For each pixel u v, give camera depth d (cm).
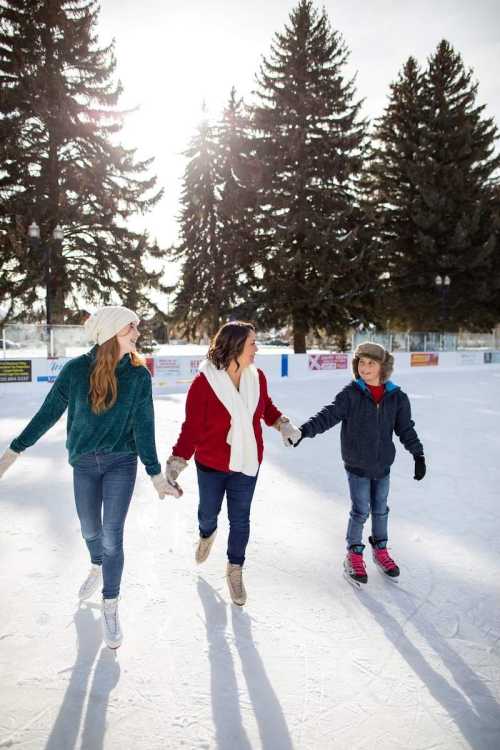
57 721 188
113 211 2306
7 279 2203
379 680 214
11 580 297
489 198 2944
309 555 341
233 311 2675
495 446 707
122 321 220
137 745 177
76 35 2208
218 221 3331
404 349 2289
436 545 362
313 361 1848
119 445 227
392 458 302
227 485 273
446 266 2833
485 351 2547
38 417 228
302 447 700
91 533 250
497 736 184
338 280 2550
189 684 210
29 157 2162
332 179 2594
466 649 237
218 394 260
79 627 250
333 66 2616
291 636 246
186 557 335
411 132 3016
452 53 2994
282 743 179
